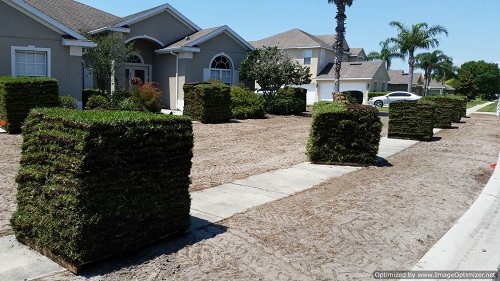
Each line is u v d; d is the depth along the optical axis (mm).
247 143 12570
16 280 3613
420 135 14312
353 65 41312
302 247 4602
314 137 9672
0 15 14750
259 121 18859
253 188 7234
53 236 3990
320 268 4098
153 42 23688
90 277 3730
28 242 4340
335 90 28328
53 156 4039
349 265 4188
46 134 4129
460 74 86188
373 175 8562
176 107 22922
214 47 23266
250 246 4582
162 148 4504
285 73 21891
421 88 64625
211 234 4922
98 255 3932
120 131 4090
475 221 5699
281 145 12391
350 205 6262
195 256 4277
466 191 7387
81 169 3777
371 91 39281
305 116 22281
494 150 12508
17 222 4383
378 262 4289
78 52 16656
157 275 3818
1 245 4359
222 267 4039
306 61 40125
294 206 6156
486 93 101500
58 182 3965
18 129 12180
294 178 8141
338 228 5238
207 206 6062
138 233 4312
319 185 7578
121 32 20844
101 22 22609
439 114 19281
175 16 23875
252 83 25078
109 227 4023
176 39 24219
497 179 8406
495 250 4711
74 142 3863
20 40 15266
